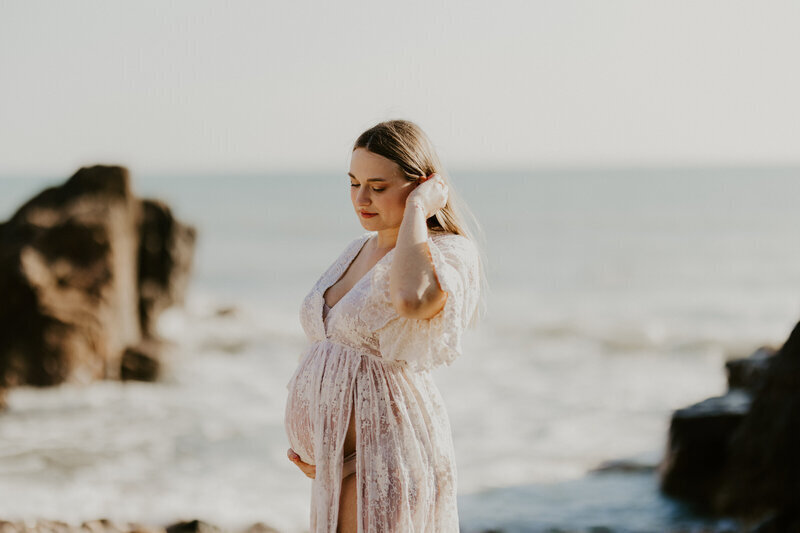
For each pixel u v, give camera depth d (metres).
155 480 9.28
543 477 9.75
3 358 13.57
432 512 2.65
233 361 17.03
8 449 10.38
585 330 21.95
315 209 61.06
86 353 14.11
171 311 18.25
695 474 8.46
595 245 42.16
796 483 6.39
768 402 6.79
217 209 61.97
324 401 2.69
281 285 34.28
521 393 14.57
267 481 9.35
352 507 2.64
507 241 44.00
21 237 14.84
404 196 2.71
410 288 2.46
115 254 15.00
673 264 35.91
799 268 33.56
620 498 8.78
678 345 20.39
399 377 2.65
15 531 4.44
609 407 13.59
